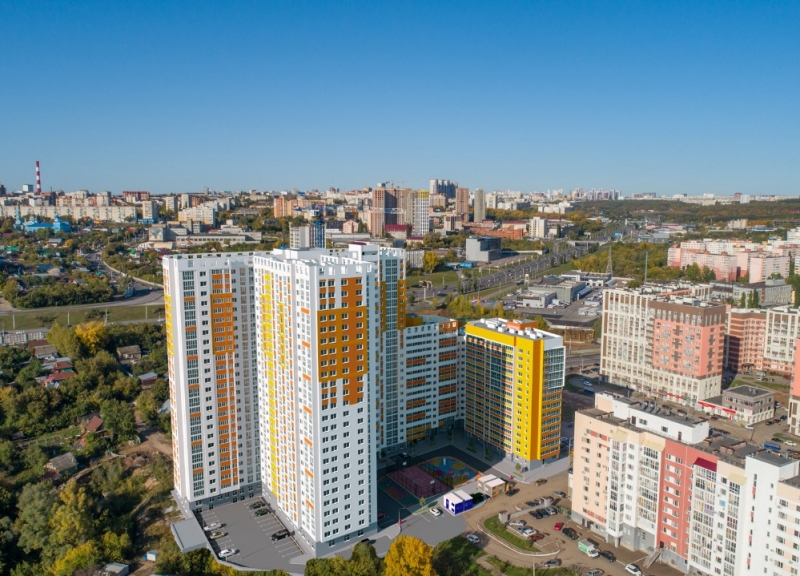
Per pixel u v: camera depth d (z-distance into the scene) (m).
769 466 168.75
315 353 197.25
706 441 196.88
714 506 184.88
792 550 165.00
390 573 186.50
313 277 193.25
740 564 179.12
